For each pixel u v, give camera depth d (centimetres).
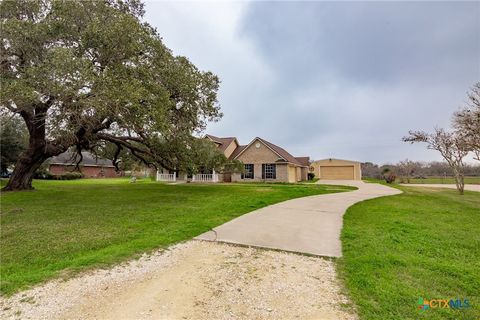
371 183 2477
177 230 575
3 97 738
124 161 1923
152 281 329
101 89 789
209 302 278
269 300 282
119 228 599
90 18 947
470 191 1619
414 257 399
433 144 1510
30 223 646
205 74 1305
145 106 930
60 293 297
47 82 738
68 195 1204
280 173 2538
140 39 981
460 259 396
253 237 525
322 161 3484
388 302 273
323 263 390
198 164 1483
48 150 1331
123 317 251
